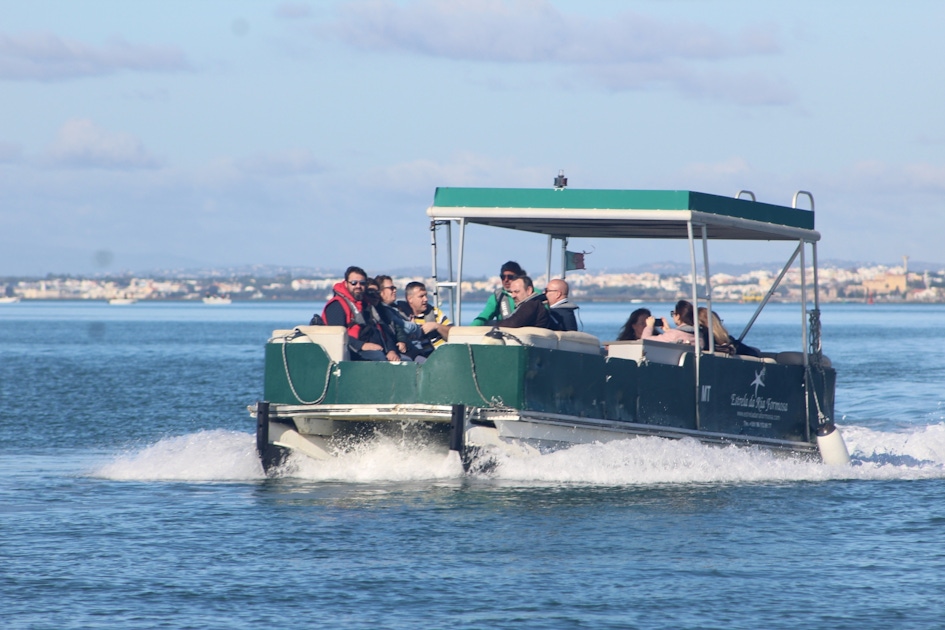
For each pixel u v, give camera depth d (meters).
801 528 43.28
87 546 40.34
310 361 50.50
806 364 58.47
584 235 62.41
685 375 52.69
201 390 129.50
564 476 49.81
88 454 69.00
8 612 32.78
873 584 35.78
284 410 51.12
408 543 40.28
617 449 50.53
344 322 51.97
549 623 31.80
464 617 32.28
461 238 53.34
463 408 47.84
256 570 37.12
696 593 34.59
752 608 33.19
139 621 32.03
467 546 39.84
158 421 92.44
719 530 42.69
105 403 110.44
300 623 31.81
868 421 94.56
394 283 54.97
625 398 50.72
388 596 34.22
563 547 39.81
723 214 52.91
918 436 74.00
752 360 55.59
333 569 37.16
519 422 47.56
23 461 64.69
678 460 51.78
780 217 56.97
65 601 33.81
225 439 65.00
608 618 32.22
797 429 58.12
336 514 44.81
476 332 48.31
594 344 50.72
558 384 48.56
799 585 35.59
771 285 62.88
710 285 54.59
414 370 48.69
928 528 43.56
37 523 44.16
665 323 57.38
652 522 43.59
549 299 53.38
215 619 32.16
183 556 38.94
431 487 49.53
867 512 46.50
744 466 53.66
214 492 50.50
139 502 48.34
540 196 51.88
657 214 50.91
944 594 34.69
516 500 46.72
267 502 47.44
